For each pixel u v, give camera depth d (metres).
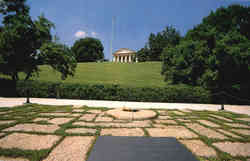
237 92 13.38
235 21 18.41
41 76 28.91
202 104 12.34
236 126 5.71
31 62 14.77
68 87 12.55
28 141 3.65
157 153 3.08
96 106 9.48
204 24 20.39
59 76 29.98
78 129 4.62
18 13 14.12
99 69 40.62
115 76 32.59
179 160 2.83
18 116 6.15
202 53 16.75
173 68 21.11
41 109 7.75
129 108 7.00
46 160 2.83
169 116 6.98
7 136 3.93
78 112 7.20
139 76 33.28
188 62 19.00
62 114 6.74
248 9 19.06
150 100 12.53
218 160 3.01
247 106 12.16
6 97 12.17
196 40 19.52
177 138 4.10
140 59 71.50
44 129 4.54
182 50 20.56
